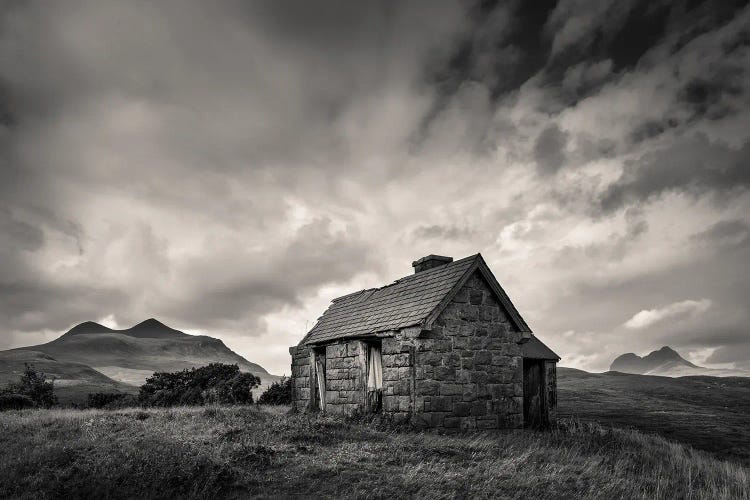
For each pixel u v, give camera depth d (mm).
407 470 11586
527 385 23906
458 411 17688
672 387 73250
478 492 10414
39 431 15703
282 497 9836
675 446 19875
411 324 17484
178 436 13906
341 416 18844
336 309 24969
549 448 15586
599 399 53906
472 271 18625
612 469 13836
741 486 13289
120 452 12047
